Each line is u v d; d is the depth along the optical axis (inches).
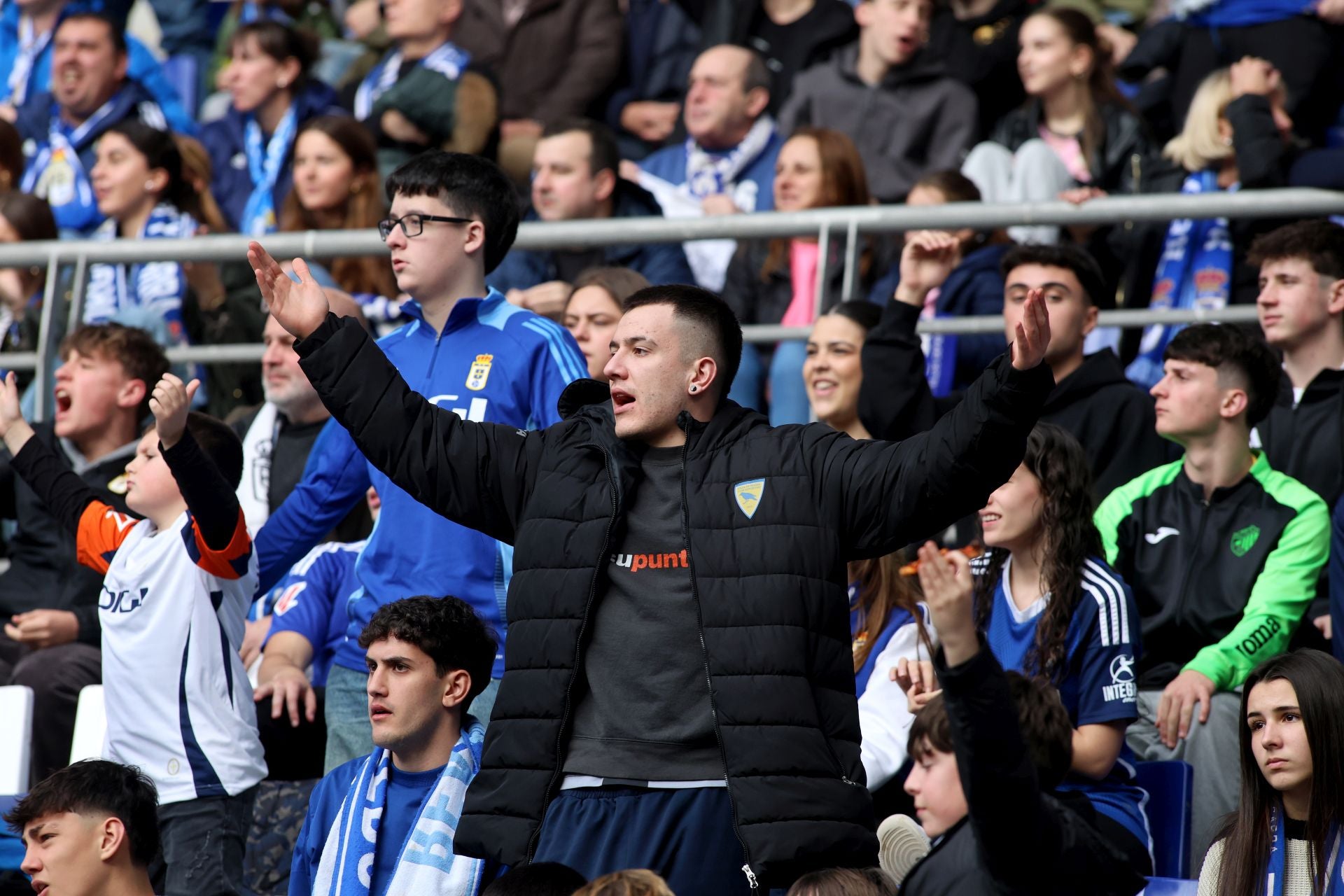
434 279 641.6
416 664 580.4
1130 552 750.5
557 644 469.1
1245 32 1095.0
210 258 911.7
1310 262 797.2
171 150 1072.2
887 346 784.9
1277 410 800.9
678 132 1179.3
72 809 577.9
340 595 778.8
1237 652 695.7
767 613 460.1
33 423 850.8
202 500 599.2
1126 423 799.7
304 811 715.4
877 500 464.1
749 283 969.5
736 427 490.3
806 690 457.4
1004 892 470.0
